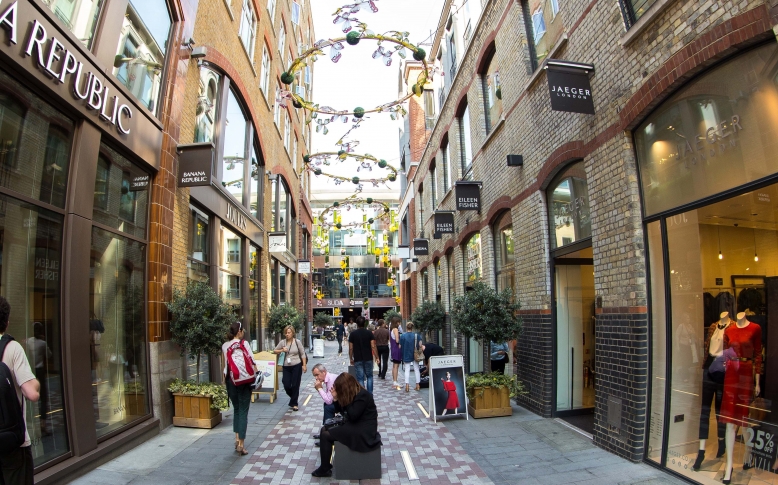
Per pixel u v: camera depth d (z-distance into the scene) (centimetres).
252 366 618
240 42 1254
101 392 601
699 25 458
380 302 5241
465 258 1480
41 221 507
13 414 300
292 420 827
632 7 573
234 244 1285
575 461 565
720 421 463
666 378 529
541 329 834
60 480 476
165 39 810
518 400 934
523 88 919
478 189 1227
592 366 834
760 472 421
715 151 466
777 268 407
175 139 816
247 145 1420
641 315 556
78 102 546
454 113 1511
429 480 521
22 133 478
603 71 627
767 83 407
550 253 834
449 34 1636
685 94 501
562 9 743
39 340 495
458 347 1527
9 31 429
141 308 725
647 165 565
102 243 627
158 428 705
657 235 552
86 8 570
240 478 525
